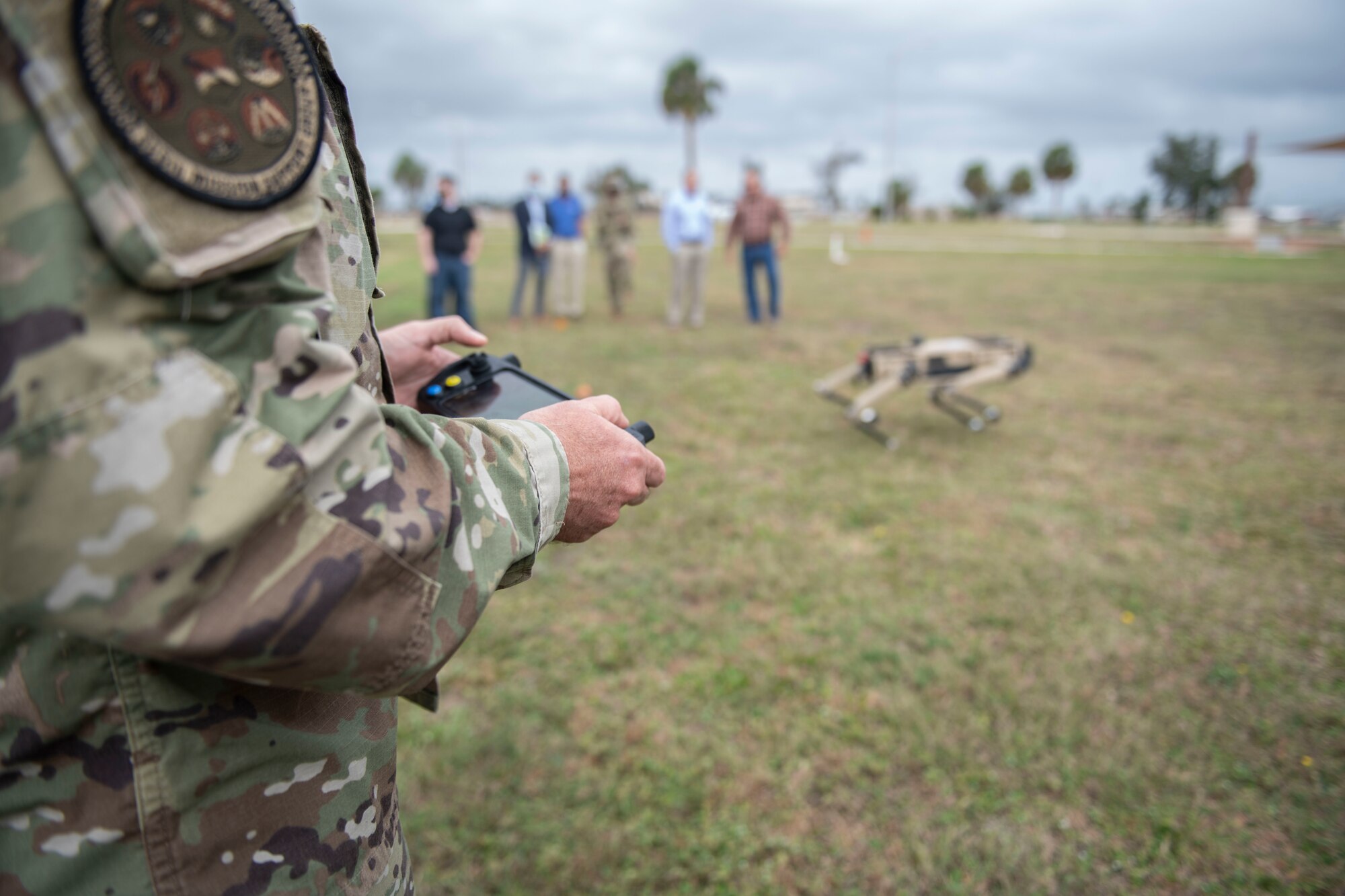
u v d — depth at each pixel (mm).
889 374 5367
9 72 492
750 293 10375
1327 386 6906
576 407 879
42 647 598
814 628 3146
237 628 542
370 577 597
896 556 3771
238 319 592
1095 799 2334
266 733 689
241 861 688
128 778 632
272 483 553
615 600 3361
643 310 11906
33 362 490
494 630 3125
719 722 2629
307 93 622
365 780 783
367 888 787
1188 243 30000
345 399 615
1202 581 3535
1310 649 3031
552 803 2301
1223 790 2352
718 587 3465
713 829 2227
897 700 2727
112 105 500
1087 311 11430
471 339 1268
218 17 564
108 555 510
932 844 2191
